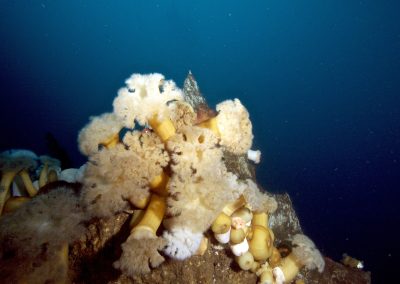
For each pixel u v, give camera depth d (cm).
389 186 673
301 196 594
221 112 67
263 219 76
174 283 69
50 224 61
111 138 66
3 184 75
